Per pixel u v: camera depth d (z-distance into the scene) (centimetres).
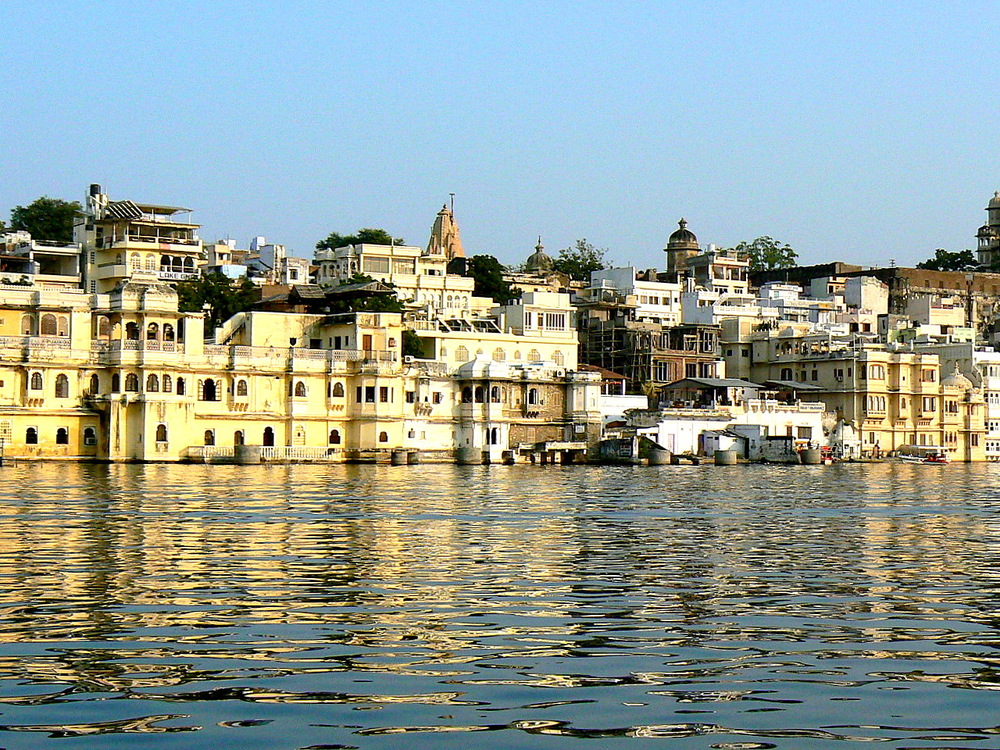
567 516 7062
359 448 14775
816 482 11481
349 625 3462
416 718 2558
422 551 5169
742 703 2689
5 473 10931
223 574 4397
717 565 4822
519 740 2427
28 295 14050
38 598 3834
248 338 14950
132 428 13538
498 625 3488
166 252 17125
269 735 2442
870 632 3438
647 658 3097
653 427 16400
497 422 15562
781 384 18900
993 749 2397
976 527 6588
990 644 3284
